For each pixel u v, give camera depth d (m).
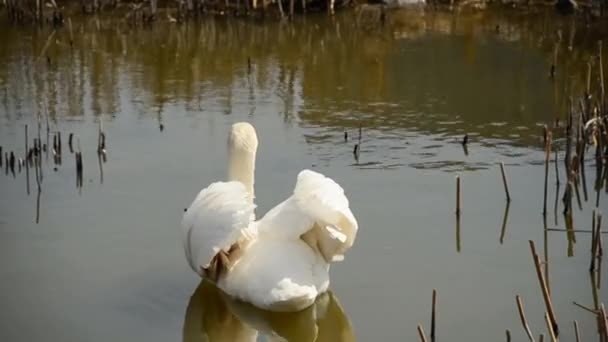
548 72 16.83
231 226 8.40
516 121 14.38
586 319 8.49
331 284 9.25
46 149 13.02
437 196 11.45
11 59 17.75
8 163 12.55
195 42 19.03
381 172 12.27
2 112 14.79
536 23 20.06
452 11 21.14
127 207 11.13
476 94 15.72
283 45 18.84
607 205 11.23
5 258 9.77
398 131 13.98
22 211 11.05
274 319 8.83
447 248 10.02
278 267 8.52
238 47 18.72
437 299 8.93
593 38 18.84
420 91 15.91
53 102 15.27
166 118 14.52
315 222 8.70
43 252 9.95
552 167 12.52
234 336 8.78
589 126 12.84
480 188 11.73
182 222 8.91
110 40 19.12
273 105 15.16
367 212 10.93
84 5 21.20
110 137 13.67
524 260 9.77
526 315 8.60
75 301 8.94
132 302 8.97
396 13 21.03
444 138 13.68
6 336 8.27
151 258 9.84
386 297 8.98
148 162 12.66
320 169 12.37
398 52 18.20
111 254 9.91
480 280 9.32
